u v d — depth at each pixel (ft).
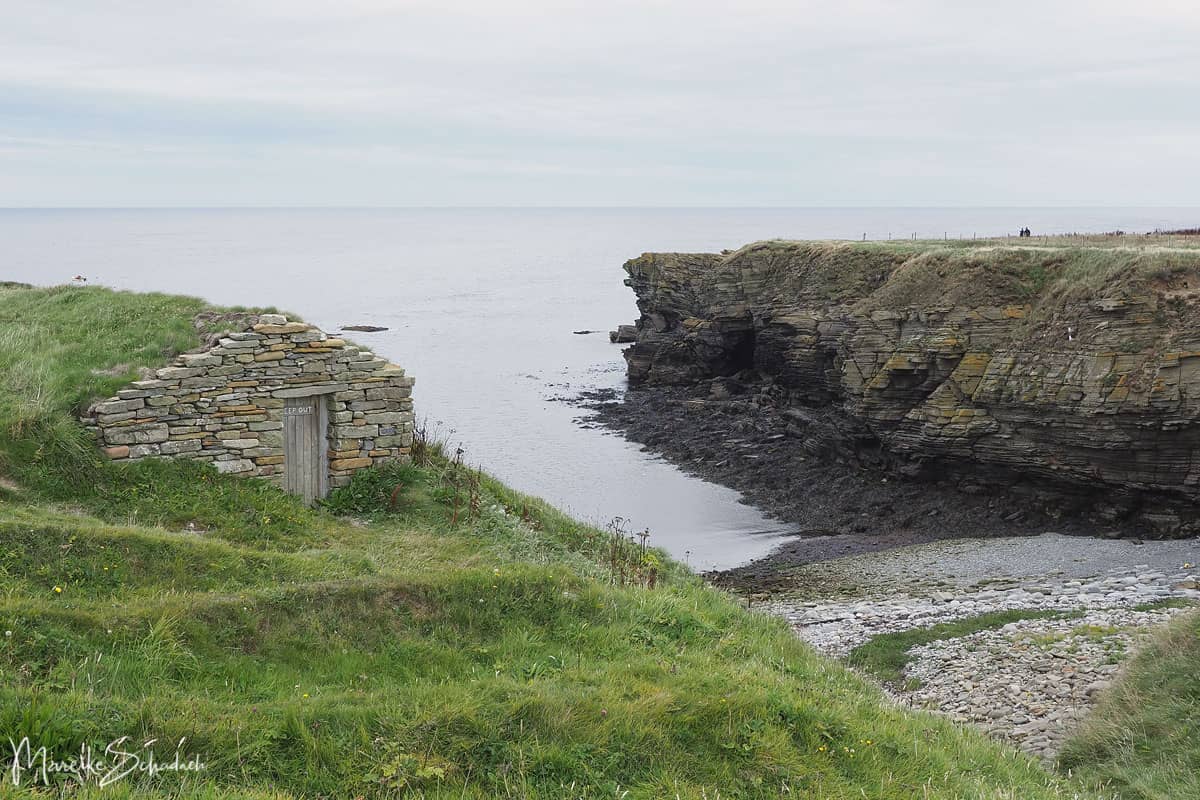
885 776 35.50
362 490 71.05
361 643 42.11
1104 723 49.34
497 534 68.44
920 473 138.62
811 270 189.37
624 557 72.18
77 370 67.51
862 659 69.82
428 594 45.96
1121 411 113.19
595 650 44.88
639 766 33.14
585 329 360.48
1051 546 111.04
